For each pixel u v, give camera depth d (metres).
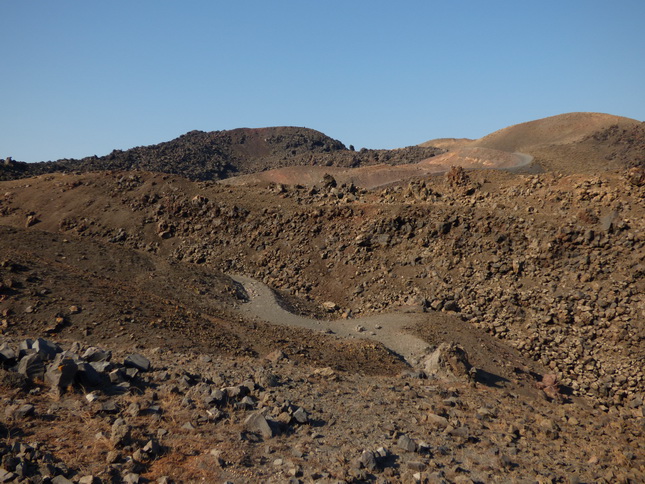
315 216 64.00
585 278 44.00
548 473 15.03
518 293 45.38
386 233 58.12
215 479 11.76
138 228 68.94
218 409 15.81
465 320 44.03
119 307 29.56
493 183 70.25
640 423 27.88
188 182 79.75
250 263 60.22
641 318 38.94
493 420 20.09
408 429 17.25
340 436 15.70
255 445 13.91
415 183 68.94
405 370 30.09
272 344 30.06
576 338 39.84
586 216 48.75
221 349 27.03
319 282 55.50
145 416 14.41
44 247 47.88
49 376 15.23
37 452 11.02
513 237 51.09
